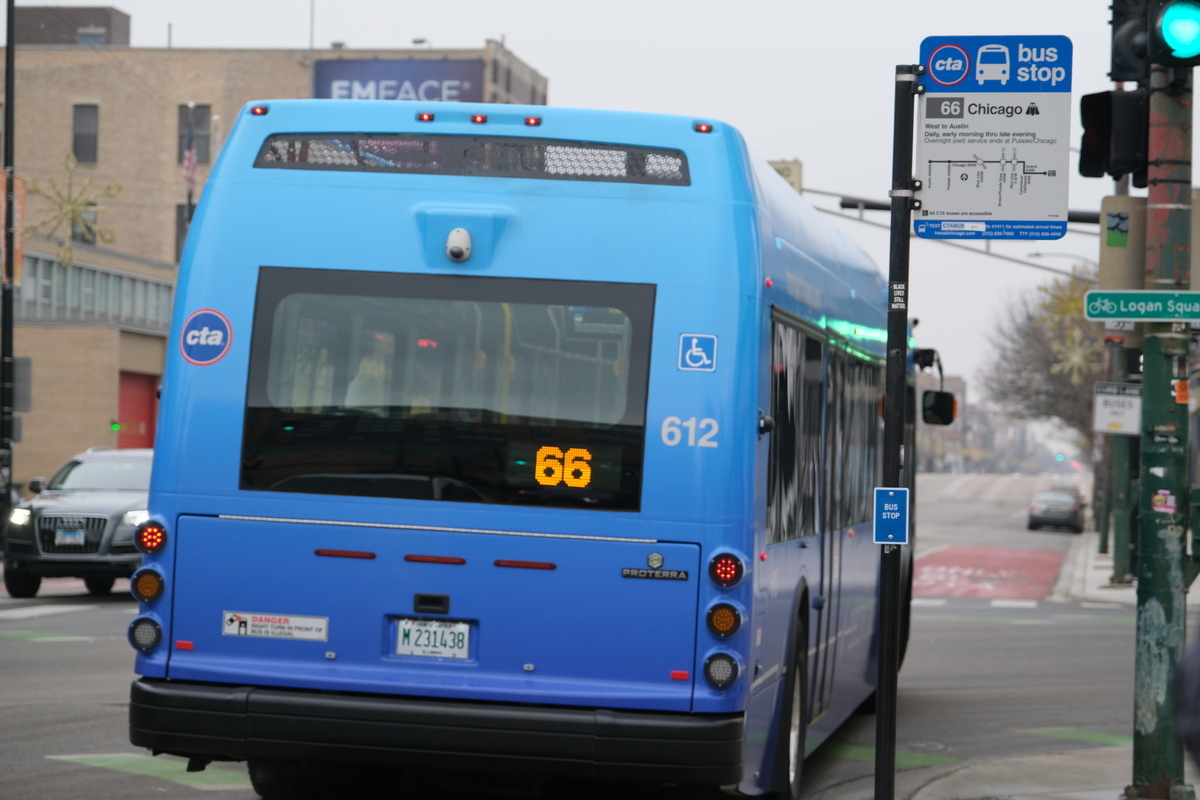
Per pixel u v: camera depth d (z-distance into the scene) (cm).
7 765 2509
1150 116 2352
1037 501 17112
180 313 1931
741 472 1847
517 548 1858
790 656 2159
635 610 1842
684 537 1841
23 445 12650
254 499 1898
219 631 1898
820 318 2352
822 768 2831
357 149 1942
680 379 1861
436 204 1909
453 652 1866
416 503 1875
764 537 1927
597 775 1809
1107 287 2420
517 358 1886
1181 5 2270
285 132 1953
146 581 1906
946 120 2162
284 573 1891
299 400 1906
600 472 1858
